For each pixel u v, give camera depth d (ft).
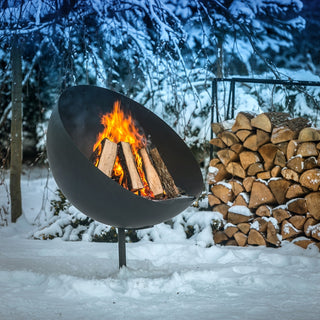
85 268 12.09
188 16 24.53
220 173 16.69
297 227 14.56
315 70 30.45
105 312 8.52
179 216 16.81
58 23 19.57
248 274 11.06
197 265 12.50
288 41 28.68
